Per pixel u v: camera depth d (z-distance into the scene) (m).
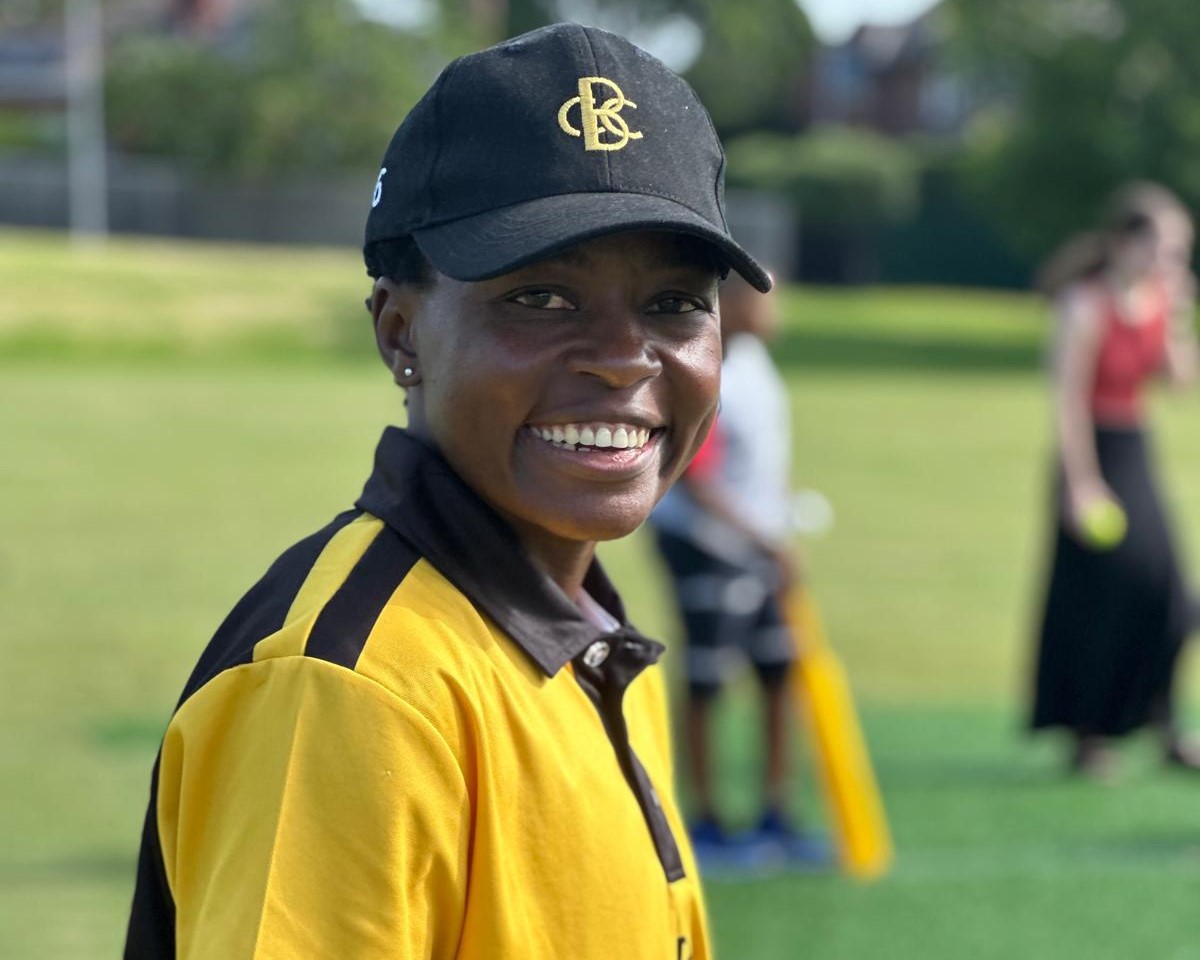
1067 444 6.59
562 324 1.61
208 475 14.84
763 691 5.71
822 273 49.69
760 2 65.56
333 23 43.00
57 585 10.09
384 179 1.68
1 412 19.06
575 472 1.62
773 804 5.71
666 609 9.77
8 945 4.50
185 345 27.52
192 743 1.48
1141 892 5.28
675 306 1.68
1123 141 32.50
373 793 1.41
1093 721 6.62
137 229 41.53
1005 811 6.17
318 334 29.23
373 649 1.47
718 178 1.69
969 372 27.25
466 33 45.44
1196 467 16.69
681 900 1.76
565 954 1.55
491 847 1.50
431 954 1.48
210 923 1.41
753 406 5.64
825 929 4.89
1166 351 6.73
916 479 15.80
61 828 5.59
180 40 44.88
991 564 11.57
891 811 6.14
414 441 1.67
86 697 7.45
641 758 1.87
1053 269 6.88
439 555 1.59
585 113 1.59
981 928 4.91
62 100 53.12
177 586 10.14
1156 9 31.83
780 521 5.77
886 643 9.03
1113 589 6.55
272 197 42.06
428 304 1.64
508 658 1.59
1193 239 32.44
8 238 38.12
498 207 1.57
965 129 63.34
